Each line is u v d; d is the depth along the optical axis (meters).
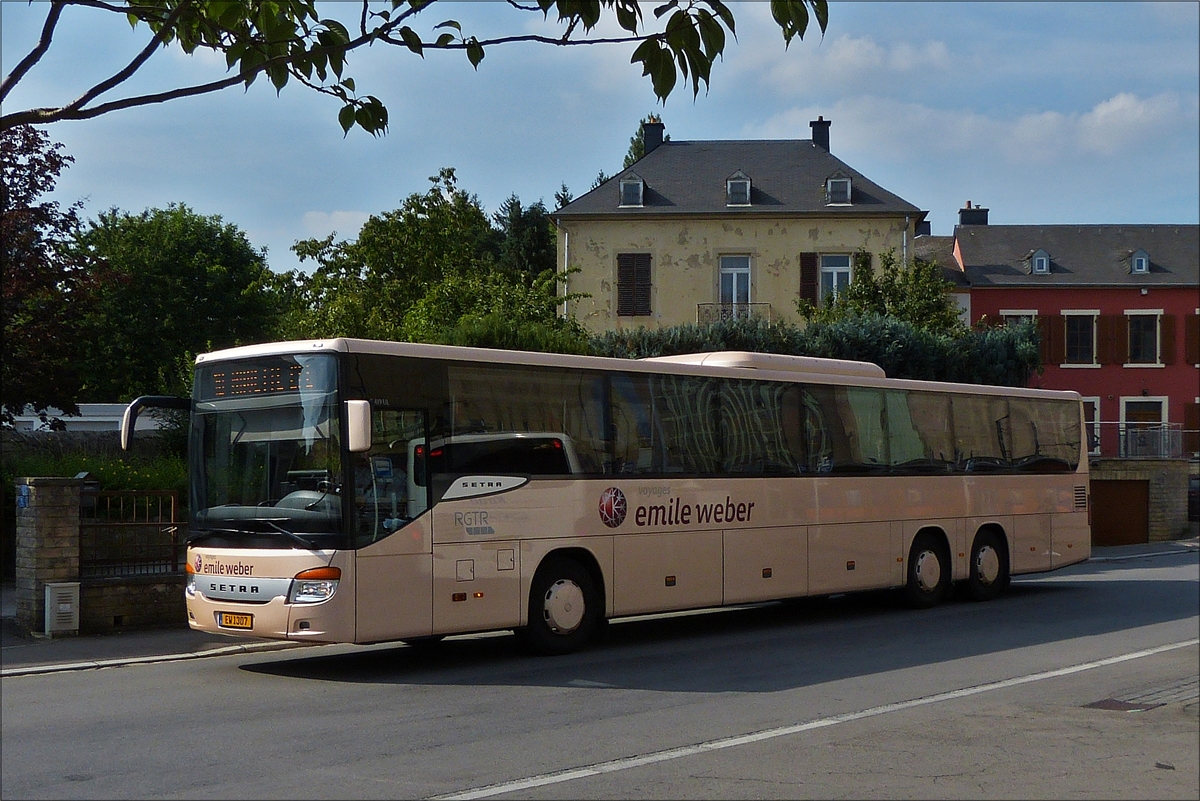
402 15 5.11
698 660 13.19
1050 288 53.69
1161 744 8.89
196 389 12.70
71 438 26.70
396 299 30.56
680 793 7.35
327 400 11.83
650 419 14.62
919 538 18.58
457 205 31.97
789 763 8.19
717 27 4.79
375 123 5.64
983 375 35.91
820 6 4.77
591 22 4.85
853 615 17.92
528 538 13.12
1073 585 23.08
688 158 45.06
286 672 12.48
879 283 38.81
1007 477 20.16
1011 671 12.40
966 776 7.84
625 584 14.12
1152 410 53.59
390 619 11.87
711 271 42.66
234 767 8.00
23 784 7.54
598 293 42.75
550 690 11.23
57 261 22.23
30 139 22.02
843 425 17.31
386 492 11.96
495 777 7.74
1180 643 14.60
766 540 15.91
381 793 7.30
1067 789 7.53
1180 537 37.69
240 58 5.24
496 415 13.01
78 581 14.74
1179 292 53.72
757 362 16.33
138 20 5.14
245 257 60.12
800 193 43.22
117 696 10.94
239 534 12.01
